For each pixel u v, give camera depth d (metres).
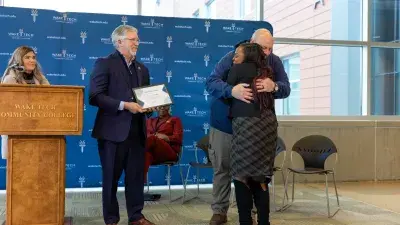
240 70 2.96
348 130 6.26
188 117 5.57
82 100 3.04
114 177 3.28
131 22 5.40
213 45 5.62
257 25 5.74
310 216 4.02
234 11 6.03
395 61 6.69
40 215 3.05
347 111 6.57
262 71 2.94
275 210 4.25
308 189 5.50
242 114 2.87
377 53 6.62
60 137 3.08
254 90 2.86
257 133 2.82
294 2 6.23
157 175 5.48
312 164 4.43
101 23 5.31
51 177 3.07
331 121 6.19
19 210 3.01
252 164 2.81
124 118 3.21
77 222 3.72
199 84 5.59
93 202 4.61
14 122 2.92
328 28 6.43
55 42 5.20
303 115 6.27
